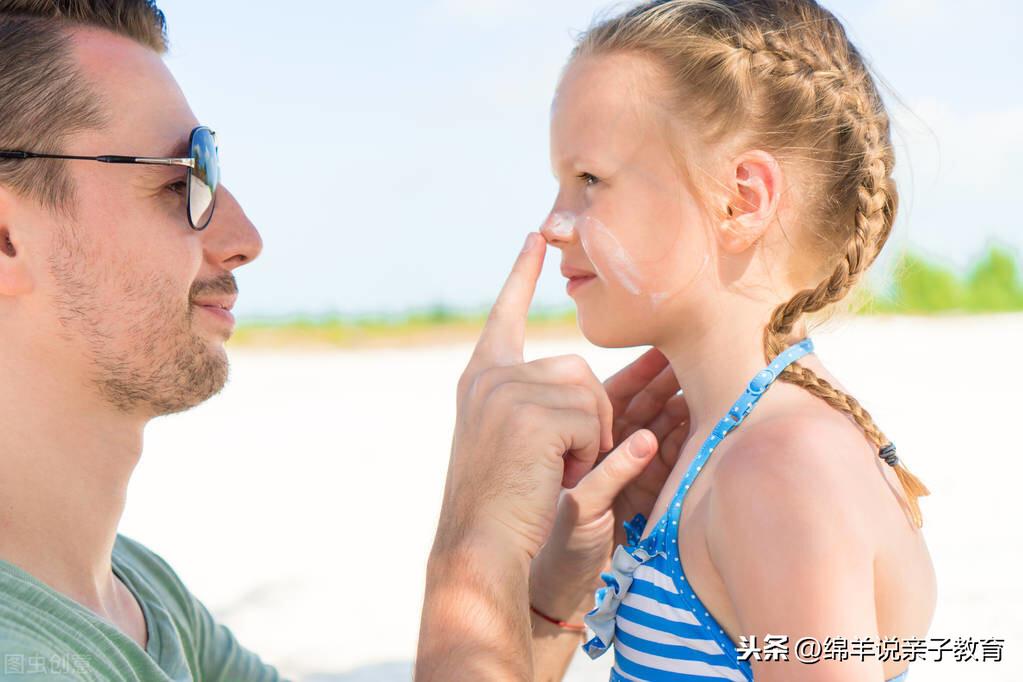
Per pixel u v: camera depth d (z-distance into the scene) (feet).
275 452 29.43
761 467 4.84
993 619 14.17
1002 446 25.77
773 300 5.67
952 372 38.86
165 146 5.98
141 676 5.24
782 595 4.60
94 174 5.70
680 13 5.88
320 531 20.48
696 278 5.61
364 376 48.49
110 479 5.76
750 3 5.95
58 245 5.57
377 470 26.45
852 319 6.38
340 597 16.35
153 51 6.37
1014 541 17.98
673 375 6.50
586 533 6.19
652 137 5.67
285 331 69.77
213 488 24.70
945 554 17.47
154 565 6.60
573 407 5.54
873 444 5.34
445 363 53.83
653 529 5.50
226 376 6.33
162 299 5.85
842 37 6.23
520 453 5.36
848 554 4.63
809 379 5.40
